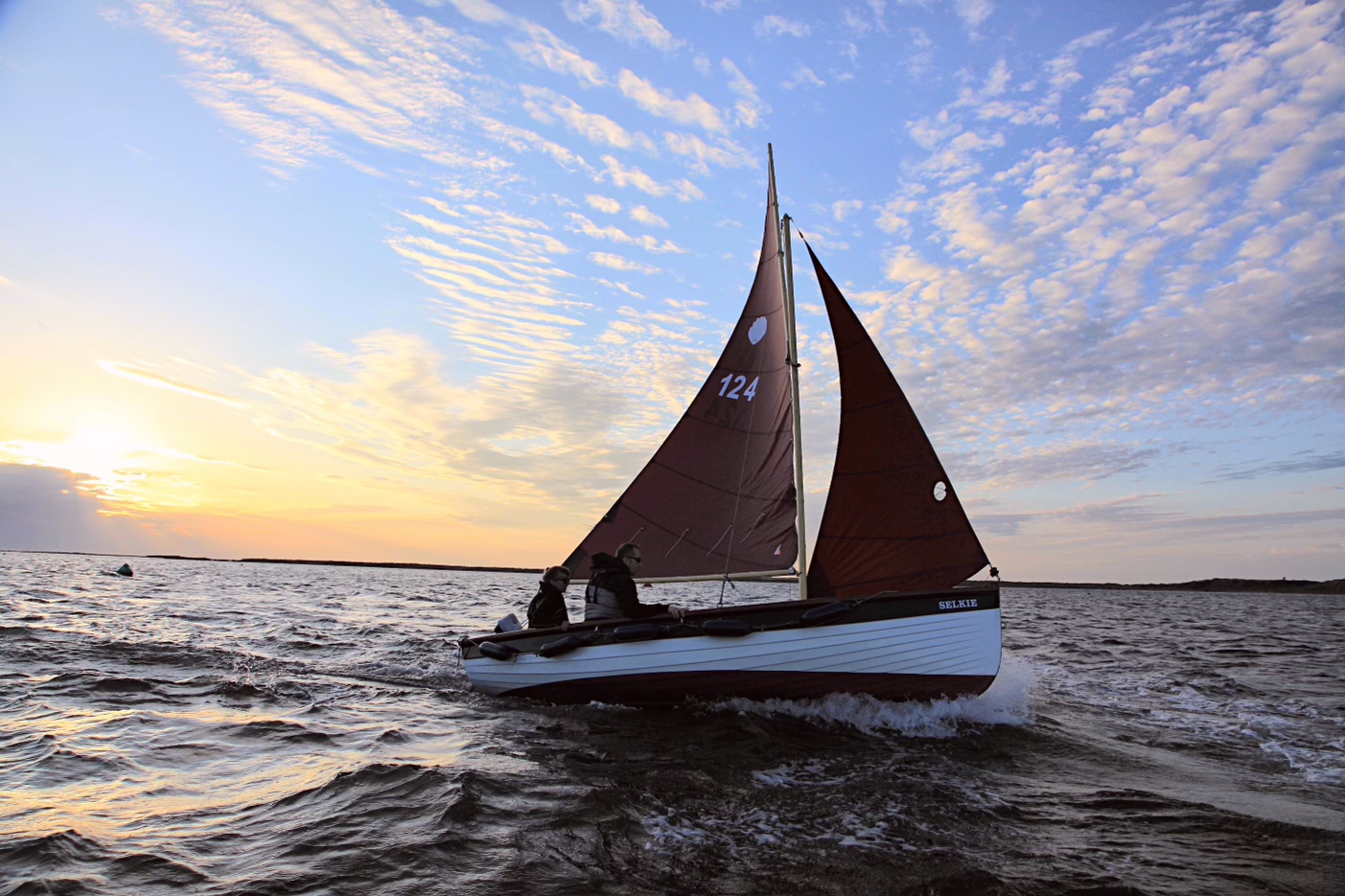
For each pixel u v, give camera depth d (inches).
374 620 722.2
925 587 303.6
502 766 219.0
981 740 268.2
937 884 142.9
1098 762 244.5
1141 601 2659.9
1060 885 144.5
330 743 243.9
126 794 185.9
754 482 338.6
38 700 291.4
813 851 158.9
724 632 288.0
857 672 287.3
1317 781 230.5
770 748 244.2
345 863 144.5
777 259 346.6
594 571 322.0
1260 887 145.3
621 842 161.0
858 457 316.5
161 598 896.9
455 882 137.4
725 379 358.0
